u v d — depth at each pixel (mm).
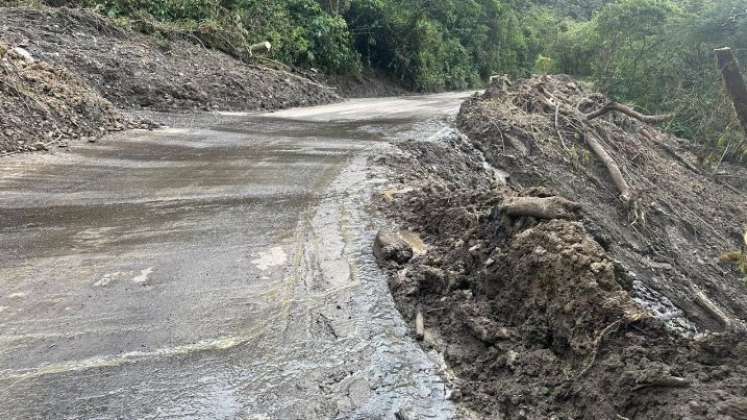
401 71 27578
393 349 3480
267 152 8500
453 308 3865
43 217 5570
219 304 3965
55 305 3932
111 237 5129
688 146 14383
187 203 6082
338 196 6266
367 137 9672
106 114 9875
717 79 15234
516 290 3762
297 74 18859
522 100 12273
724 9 16812
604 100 14195
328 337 3578
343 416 2883
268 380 3156
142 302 3986
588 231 4473
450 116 12406
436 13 34594
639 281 6484
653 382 2754
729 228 10180
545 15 50062
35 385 3084
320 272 4453
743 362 2973
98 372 3205
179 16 16422
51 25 12141
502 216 4352
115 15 14562
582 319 3273
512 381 3145
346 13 25062
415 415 2908
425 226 5285
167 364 3283
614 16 23906
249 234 5211
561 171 9703
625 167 10688
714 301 7316
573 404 2926
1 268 4461
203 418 2846
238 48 16469
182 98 12523
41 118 8508
